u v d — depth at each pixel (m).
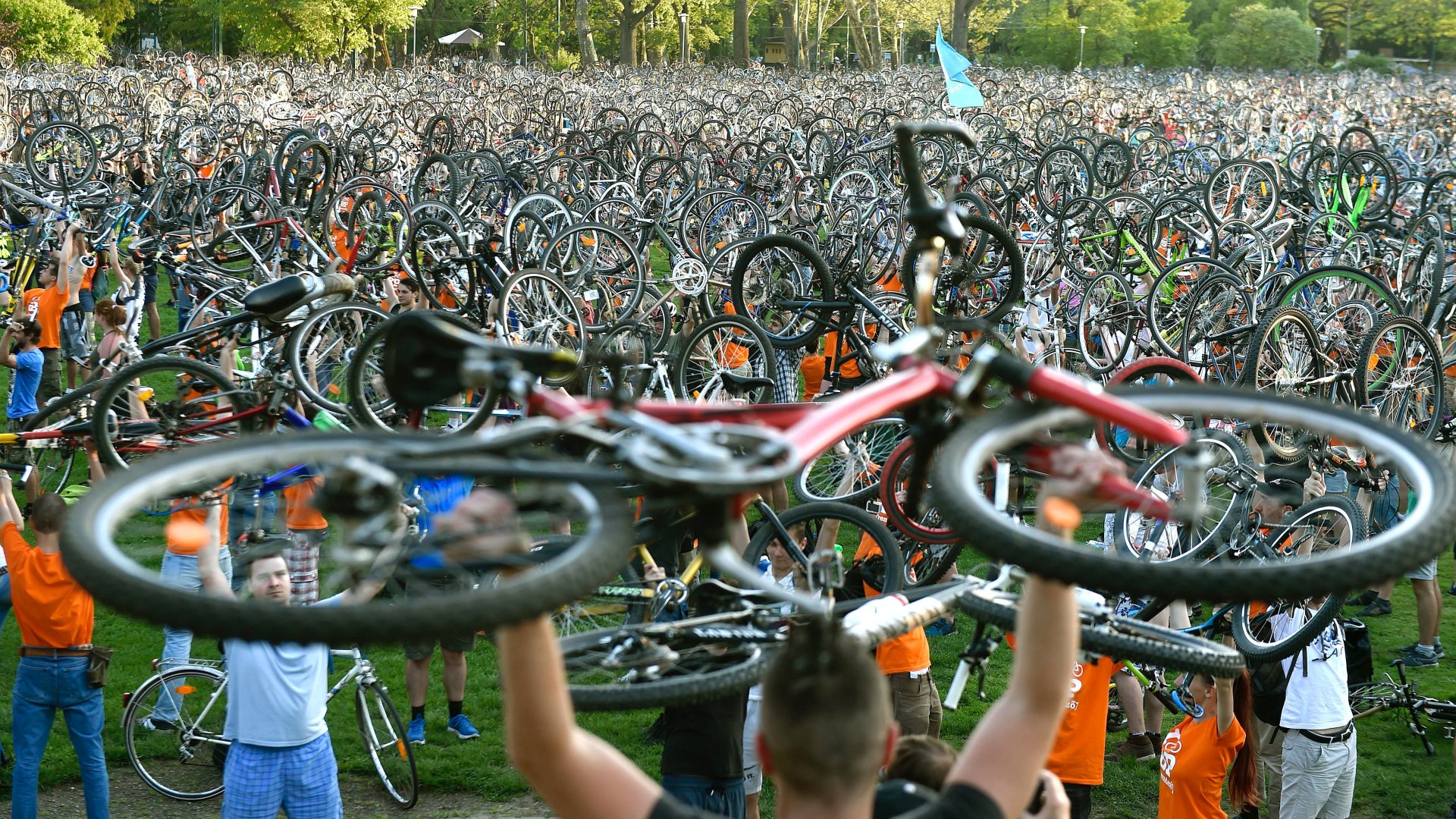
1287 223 34.41
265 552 12.52
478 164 51.47
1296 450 17.72
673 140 65.12
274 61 126.56
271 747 12.90
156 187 40.66
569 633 14.52
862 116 72.19
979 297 30.14
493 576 10.54
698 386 24.38
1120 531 15.48
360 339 19.59
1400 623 21.45
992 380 6.05
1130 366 21.20
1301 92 126.69
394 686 18.47
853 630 9.88
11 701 17.25
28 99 67.75
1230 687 13.41
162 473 5.00
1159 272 31.08
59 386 26.86
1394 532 5.07
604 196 44.75
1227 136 70.75
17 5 116.56
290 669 12.82
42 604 13.68
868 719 4.47
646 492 5.15
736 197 43.78
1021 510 11.76
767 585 5.63
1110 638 9.37
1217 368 25.80
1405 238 34.44
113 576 4.34
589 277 31.30
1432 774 16.75
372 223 33.25
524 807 15.61
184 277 29.94
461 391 5.88
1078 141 57.28
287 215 33.00
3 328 28.06
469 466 4.97
